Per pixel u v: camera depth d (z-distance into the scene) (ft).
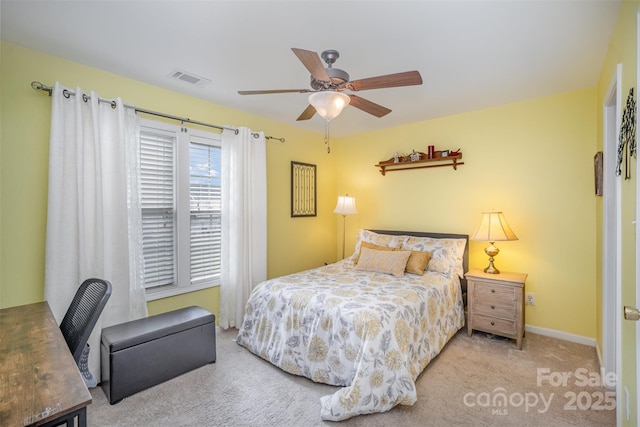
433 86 9.04
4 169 6.68
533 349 8.94
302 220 13.87
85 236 7.37
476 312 9.77
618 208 5.39
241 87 9.12
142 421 5.99
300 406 6.40
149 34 6.37
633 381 4.51
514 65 7.72
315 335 7.21
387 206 13.73
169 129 9.37
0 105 6.61
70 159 7.17
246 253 10.93
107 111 7.87
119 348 6.59
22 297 6.91
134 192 8.37
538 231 10.06
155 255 9.32
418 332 7.42
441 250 10.75
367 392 6.01
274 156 12.65
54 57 7.27
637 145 4.14
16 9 5.53
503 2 5.33
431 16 5.71
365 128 13.73
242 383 7.24
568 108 9.51
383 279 9.51
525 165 10.27
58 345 3.97
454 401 6.53
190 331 7.75
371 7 5.45
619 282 5.33
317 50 6.95
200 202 10.36
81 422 2.80
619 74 5.41
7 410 2.66
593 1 5.30
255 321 8.68
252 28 6.13
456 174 11.73
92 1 5.33
